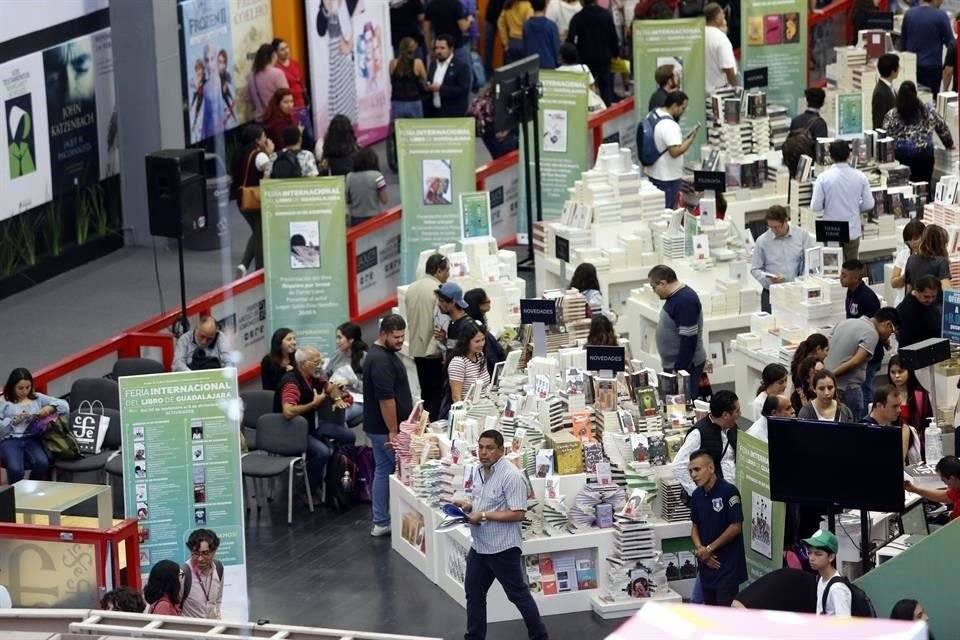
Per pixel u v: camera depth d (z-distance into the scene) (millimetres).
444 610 28797
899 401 28547
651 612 8961
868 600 22984
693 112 48969
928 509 27938
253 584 30031
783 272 36812
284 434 32500
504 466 25797
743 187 43812
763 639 8664
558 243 38719
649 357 37969
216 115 47781
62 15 44250
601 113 49156
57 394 35031
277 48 47500
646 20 48656
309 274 39156
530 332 33406
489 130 49312
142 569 28344
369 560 30922
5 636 17078
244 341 39719
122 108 46375
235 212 49000
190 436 28281
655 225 39750
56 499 25703
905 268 36281
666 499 28609
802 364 29547
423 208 41750
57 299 43562
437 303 35062
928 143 43281
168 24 45906
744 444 26469
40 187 44188
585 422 29516
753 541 26516
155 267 44344
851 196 39250
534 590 28266
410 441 30688
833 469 24578
